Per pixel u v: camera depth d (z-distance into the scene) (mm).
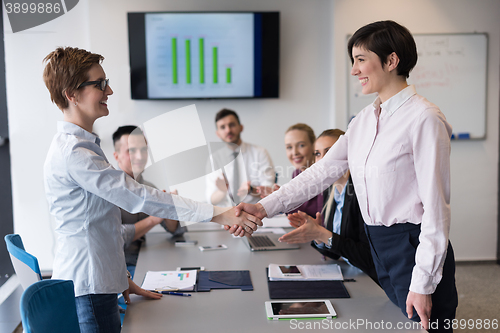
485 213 3949
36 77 3721
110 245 1433
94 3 3729
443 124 1210
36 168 3762
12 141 3717
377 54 1263
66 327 1177
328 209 2092
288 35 3900
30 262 1476
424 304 1170
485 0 3768
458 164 3900
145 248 2199
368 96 3832
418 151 1213
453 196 3930
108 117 3781
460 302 3086
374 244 1392
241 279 1671
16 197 3746
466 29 3787
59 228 1409
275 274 1688
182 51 3797
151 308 1405
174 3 3787
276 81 3877
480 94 3818
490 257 3980
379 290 1549
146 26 3742
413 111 1245
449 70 3789
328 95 3961
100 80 1431
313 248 2154
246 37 3820
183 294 1520
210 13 3775
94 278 1381
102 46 3764
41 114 3736
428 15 3770
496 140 3879
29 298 1068
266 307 1379
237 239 2367
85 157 1361
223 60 3832
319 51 3920
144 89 3803
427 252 1163
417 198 1266
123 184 1408
